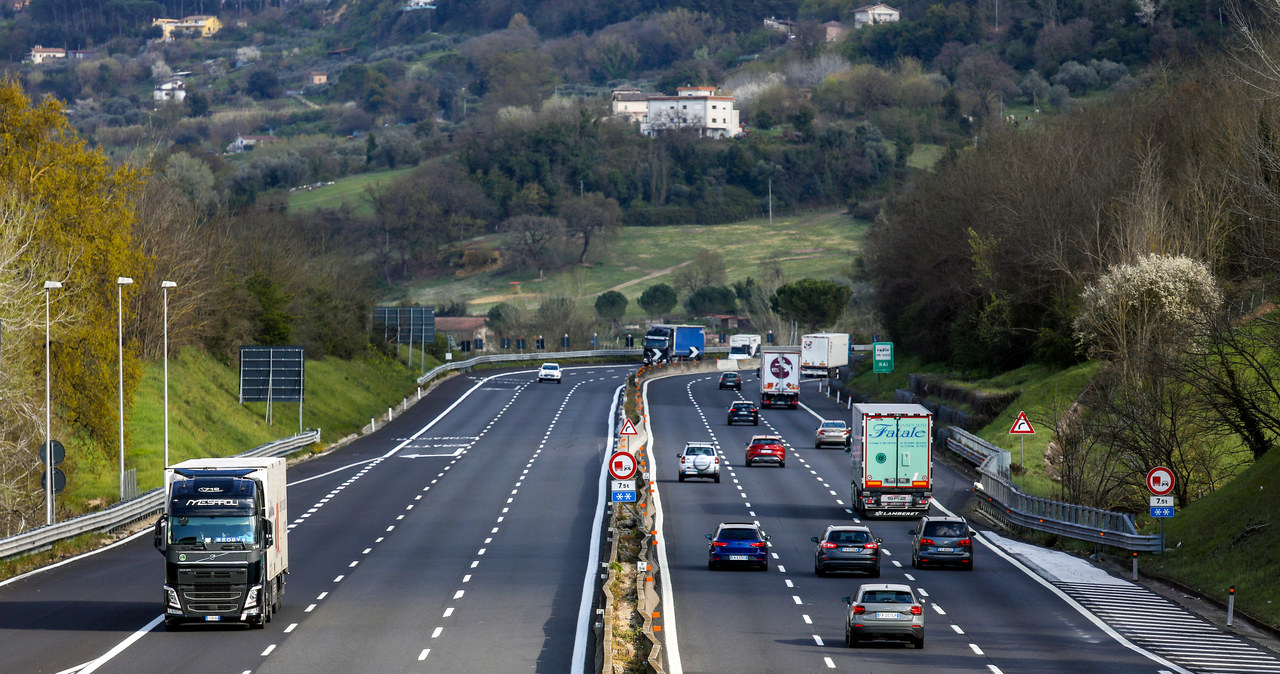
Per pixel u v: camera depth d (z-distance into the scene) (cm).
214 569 12800
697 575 16600
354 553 18300
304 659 11662
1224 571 15738
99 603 14575
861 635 12225
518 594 15138
